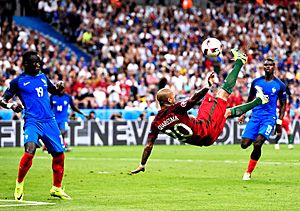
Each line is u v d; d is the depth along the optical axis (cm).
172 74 5728
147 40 6241
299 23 7631
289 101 5366
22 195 1956
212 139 1853
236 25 7006
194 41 6544
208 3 7406
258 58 6688
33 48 5569
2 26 5972
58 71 5375
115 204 1900
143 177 2641
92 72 5366
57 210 1777
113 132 4881
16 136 4628
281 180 2533
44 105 1978
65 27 6356
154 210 1781
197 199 2003
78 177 2631
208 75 1777
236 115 1888
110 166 3155
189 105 1805
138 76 5688
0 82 4925
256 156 2550
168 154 4016
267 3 7531
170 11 6731
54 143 1986
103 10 6419
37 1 6556
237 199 2003
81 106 5044
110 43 6019
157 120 1838
